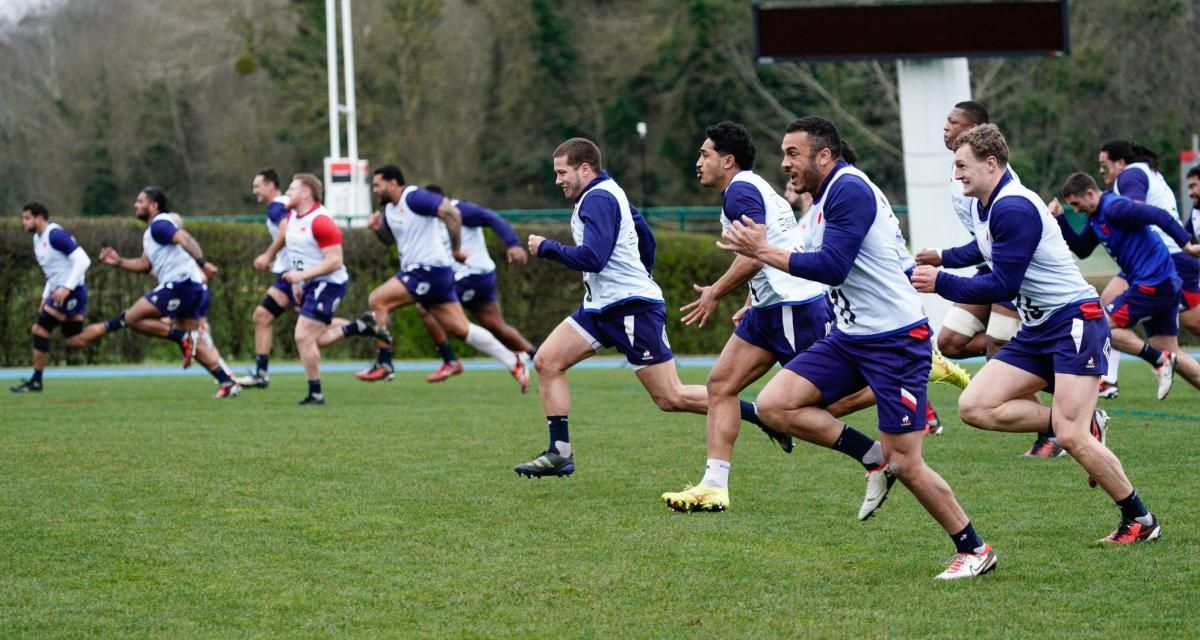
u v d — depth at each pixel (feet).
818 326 63.67
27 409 107.96
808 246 53.11
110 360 176.14
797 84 400.67
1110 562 51.60
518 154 428.15
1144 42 372.79
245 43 404.77
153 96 434.30
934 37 169.07
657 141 428.97
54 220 173.37
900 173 385.29
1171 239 104.22
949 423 95.09
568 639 42.22
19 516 61.26
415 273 117.50
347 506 63.93
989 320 93.45
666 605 46.06
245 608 45.91
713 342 193.06
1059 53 167.32
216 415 103.24
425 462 77.87
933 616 44.39
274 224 122.01
